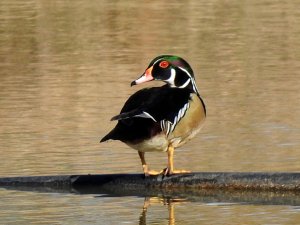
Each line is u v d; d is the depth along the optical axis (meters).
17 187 12.30
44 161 13.48
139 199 11.86
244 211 11.20
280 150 13.90
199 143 14.45
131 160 13.47
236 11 29.86
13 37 26.12
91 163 13.30
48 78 20.33
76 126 15.81
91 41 25.33
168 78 12.40
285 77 20.06
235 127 15.55
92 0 32.72
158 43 24.80
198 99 12.13
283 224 10.59
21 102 17.91
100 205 11.52
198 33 26.09
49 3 32.09
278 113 16.61
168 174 12.16
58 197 11.90
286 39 24.92
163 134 11.67
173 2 32.06
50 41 25.48
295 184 11.85
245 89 18.83
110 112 16.94
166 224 10.66
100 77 20.34
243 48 23.77
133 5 31.47
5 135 15.22
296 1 31.62
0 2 32.47
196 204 11.59
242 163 13.13
